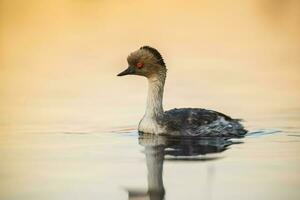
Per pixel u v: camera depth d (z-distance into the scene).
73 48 30.52
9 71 25.83
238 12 40.75
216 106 19.11
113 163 13.20
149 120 15.91
